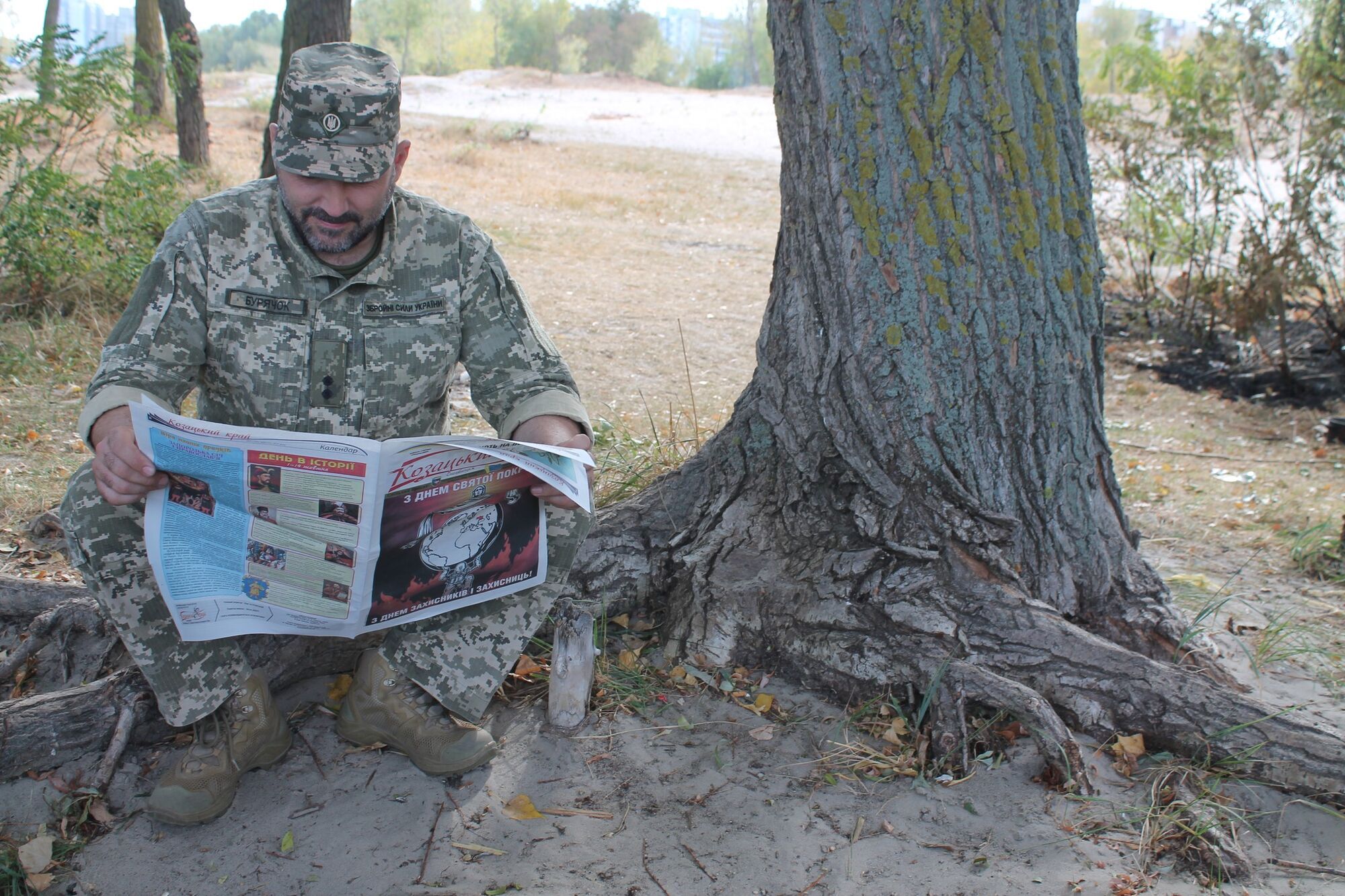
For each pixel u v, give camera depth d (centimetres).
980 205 277
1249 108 726
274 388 233
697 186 1695
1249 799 250
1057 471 292
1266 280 711
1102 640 273
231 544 223
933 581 283
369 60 220
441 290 242
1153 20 762
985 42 270
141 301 222
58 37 683
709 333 811
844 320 291
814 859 229
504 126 2198
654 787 250
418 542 232
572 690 271
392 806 240
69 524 220
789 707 280
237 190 231
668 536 319
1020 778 255
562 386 250
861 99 276
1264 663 320
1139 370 759
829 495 302
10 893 212
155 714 252
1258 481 530
